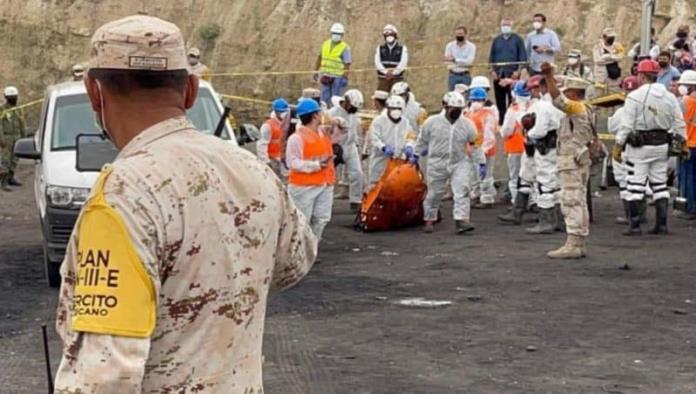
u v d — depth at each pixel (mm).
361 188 23453
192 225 3773
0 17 45188
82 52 44844
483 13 43188
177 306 3754
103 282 3613
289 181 17344
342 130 21641
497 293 14617
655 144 19125
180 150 3859
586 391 10055
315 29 43656
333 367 10898
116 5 45219
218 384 3818
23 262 17953
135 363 3576
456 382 10352
